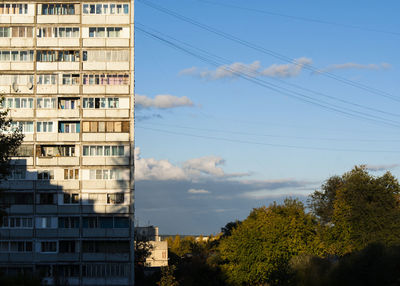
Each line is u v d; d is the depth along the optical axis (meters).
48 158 85.31
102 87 86.94
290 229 90.69
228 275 91.31
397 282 61.97
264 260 88.81
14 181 84.38
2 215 65.44
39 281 59.81
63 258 83.00
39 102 86.50
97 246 83.62
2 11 87.94
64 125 86.62
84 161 85.38
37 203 84.25
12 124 85.62
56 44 87.50
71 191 84.50
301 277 75.88
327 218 120.06
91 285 82.31
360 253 68.31
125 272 82.88
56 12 88.25
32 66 87.19
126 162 85.56
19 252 83.12
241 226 94.12
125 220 84.25
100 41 87.69
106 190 84.75
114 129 86.38
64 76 87.19
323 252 89.62
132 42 87.94
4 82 86.81
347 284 67.38
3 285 55.69
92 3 88.31
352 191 98.50
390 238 90.38
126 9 88.50
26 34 87.62
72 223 83.94
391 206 97.69
